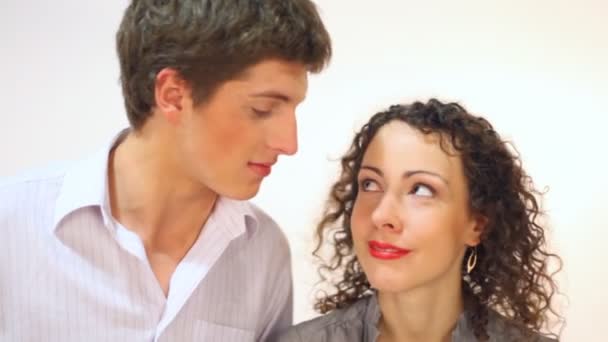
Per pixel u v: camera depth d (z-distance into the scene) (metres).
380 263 0.84
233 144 0.75
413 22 1.31
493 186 0.88
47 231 0.83
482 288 0.95
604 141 1.26
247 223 0.93
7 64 1.40
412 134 0.85
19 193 0.84
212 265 0.87
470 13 1.29
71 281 0.84
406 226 0.83
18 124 1.40
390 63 1.32
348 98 1.33
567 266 1.28
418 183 0.84
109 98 1.38
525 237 0.94
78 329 0.85
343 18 1.32
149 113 0.79
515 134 1.29
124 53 0.78
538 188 1.29
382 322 0.95
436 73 1.31
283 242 0.99
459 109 0.88
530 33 1.28
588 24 1.26
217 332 0.92
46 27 1.39
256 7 0.70
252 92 0.72
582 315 1.28
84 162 0.88
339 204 1.01
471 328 0.92
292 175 1.34
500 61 1.29
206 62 0.71
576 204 1.28
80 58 1.39
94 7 1.38
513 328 0.93
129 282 0.85
